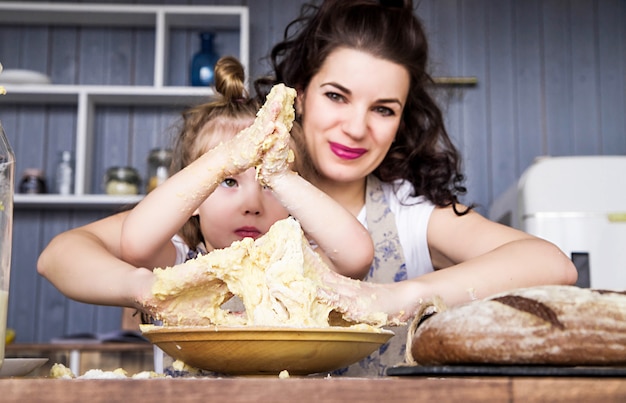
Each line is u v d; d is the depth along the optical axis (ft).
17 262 11.64
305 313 2.74
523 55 12.37
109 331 11.64
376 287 3.13
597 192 7.68
